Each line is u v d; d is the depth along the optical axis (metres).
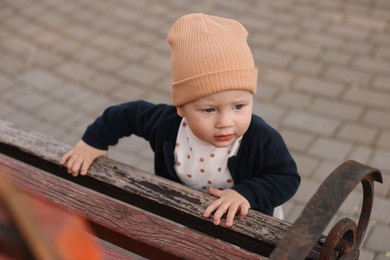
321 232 1.25
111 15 5.33
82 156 1.97
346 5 5.36
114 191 1.90
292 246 1.23
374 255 2.77
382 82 4.22
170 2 5.56
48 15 5.34
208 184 1.96
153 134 1.95
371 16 5.15
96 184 1.94
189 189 1.81
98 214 1.73
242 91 1.66
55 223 0.86
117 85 4.32
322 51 4.64
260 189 1.80
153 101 4.16
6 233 0.71
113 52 4.74
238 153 1.85
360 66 4.42
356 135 3.69
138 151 3.61
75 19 5.26
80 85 4.32
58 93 4.22
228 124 1.67
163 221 1.69
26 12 5.39
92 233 1.76
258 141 1.82
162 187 1.82
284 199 1.85
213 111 1.69
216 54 1.63
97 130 2.03
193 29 1.69
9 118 3.95
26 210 0.72
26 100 4.14
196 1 5.56
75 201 1.78
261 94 4.12
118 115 2.03
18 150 2.04
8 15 5.34
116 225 1.69
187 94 1.67
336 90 4.15
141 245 1.67
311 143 3.63
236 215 1.70
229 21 1.74
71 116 3.98
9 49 4.78
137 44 4.86
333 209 1.29
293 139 3.67
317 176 3.35
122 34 5.01
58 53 4.73
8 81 4.36
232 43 1.66
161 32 5.04
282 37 4.86
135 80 4.38
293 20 5.12
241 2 5.50
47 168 2.04
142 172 1.90
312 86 4.20
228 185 1.95
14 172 1.89
